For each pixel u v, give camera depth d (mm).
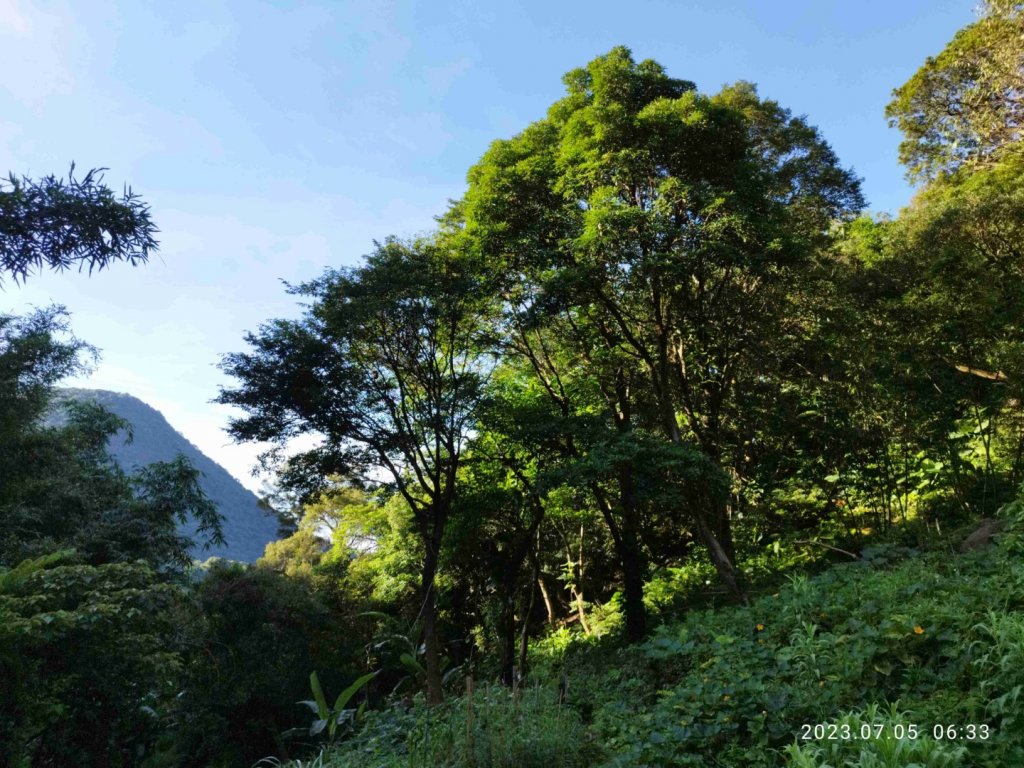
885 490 13758
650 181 13906
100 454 19469
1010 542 7707
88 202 4809
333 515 37500
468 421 14227
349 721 9219
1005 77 17469
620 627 16156
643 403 16156
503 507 16000
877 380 13141
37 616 8789
